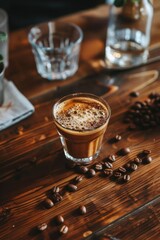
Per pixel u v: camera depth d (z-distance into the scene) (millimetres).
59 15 987
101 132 438
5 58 588
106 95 550
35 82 573
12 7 1002
